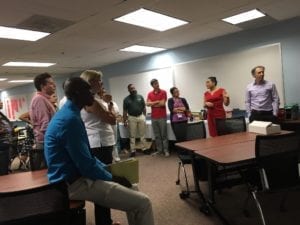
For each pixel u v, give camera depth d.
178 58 6.56
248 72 5.44
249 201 3.12
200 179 3.15
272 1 3.75
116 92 8.18
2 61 6.07
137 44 5.67
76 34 4.47
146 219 1.89
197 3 3.52
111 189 1.83
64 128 1.73
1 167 2.70
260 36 5.23
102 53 6.30
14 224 1.49
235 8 3.89
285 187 2.28
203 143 3.07
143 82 7.40
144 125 6.49
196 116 6.02
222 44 5.77
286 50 4.95
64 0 3.05
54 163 1.79
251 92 4.36
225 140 3.12
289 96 5.01
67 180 1.78
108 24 4.09
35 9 3.25
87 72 2.25
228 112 5.76
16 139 6.05
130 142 6.51
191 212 3.04
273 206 2.95
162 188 3.89
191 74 6.36
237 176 3.07
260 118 4.26
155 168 4.99
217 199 3.28
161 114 5.98
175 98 5.76
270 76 5.18
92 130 2.44
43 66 7.25
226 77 5.78
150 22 4.21
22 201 1.48
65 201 1.57
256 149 2.18
